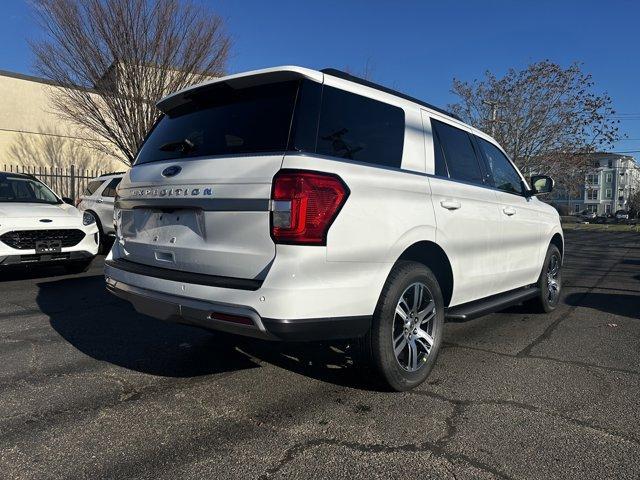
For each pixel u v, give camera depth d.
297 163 2.75
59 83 14.63
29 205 7.32
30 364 3.95
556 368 3.99
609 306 6.47
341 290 2.87
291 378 3.69
